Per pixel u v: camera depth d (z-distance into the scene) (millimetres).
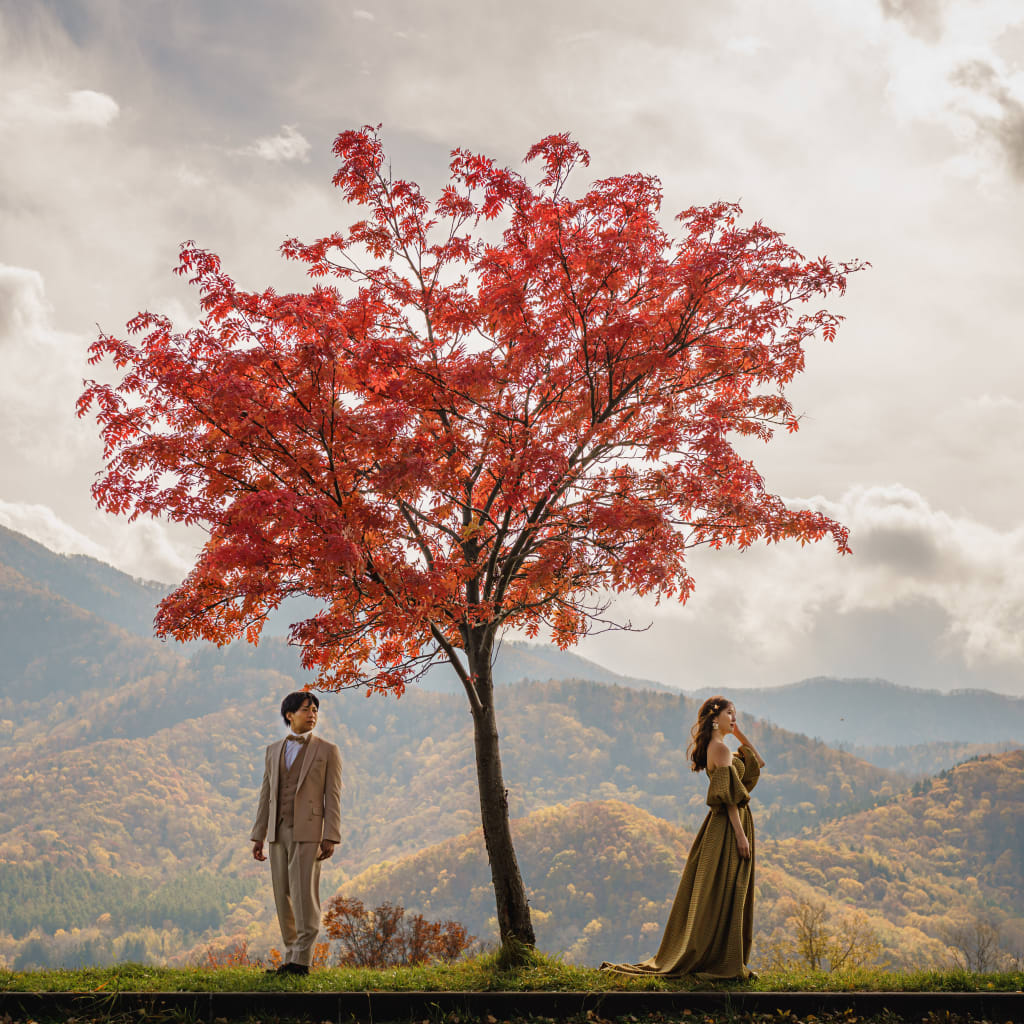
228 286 8344
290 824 7324
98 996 5965
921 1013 5875
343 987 6453
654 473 8742
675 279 8594
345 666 9242
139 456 7895
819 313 8992
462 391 8539
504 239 9117
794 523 8688
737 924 6645
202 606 8367
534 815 197875
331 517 7211
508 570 8883
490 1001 5977
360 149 9547
